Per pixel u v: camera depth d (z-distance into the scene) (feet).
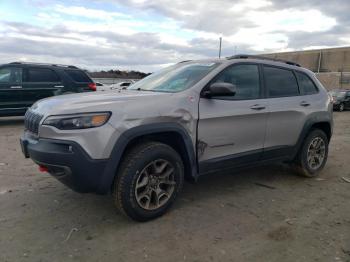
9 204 13.44
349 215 13.15
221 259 9.85
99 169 10.82
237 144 14.32
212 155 13.56
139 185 11.68
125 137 11.12
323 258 10.00
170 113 12.09
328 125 18.70
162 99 12.25
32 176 17.02
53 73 37.19
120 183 11.32
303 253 10.26
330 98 19.07
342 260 9.90
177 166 12.49
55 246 10.39
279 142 16.10
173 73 15.21
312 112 17.40
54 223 11.90
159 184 12.28
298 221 12.48
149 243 10.65
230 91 12.66
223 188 15.93
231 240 10.93
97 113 10.84
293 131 16.61
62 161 10.60
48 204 13.48
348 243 10.91
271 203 14.21
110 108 11.11
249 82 15.08
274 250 10.40
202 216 12.68
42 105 12.24
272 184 16.76
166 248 10.37
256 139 15.01
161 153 11.94
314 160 18.16
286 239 11.09
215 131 13.43
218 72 13.92
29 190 15.01
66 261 9.62
